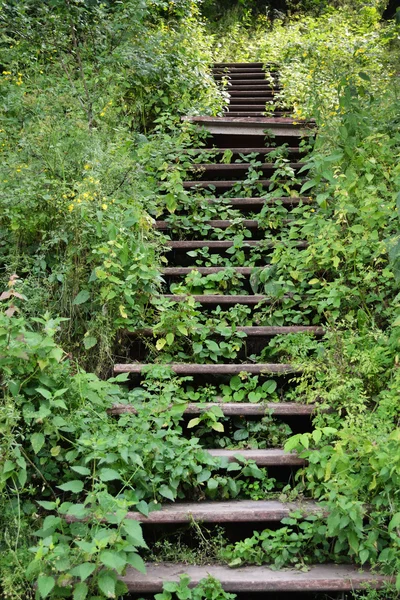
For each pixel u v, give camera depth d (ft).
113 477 9.78
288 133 21.44
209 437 12.40
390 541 9.90
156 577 9.69
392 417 11.18
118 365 13.00
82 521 10.12
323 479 11.00
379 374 12.35
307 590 9.53
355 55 25.90
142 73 23.30
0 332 10.53
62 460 11.01
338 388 11.71
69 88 20.20
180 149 19.36
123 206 15.17
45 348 10.85
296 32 38.73
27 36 22.79
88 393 11.32
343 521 9.68
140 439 10.89
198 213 17.83
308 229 15.42
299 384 13.21
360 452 10.36
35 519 10.35
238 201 17.98
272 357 13.94
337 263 14.12
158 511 10.43
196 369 13.12
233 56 37.14
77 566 8.93
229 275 15.37
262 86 29.30
